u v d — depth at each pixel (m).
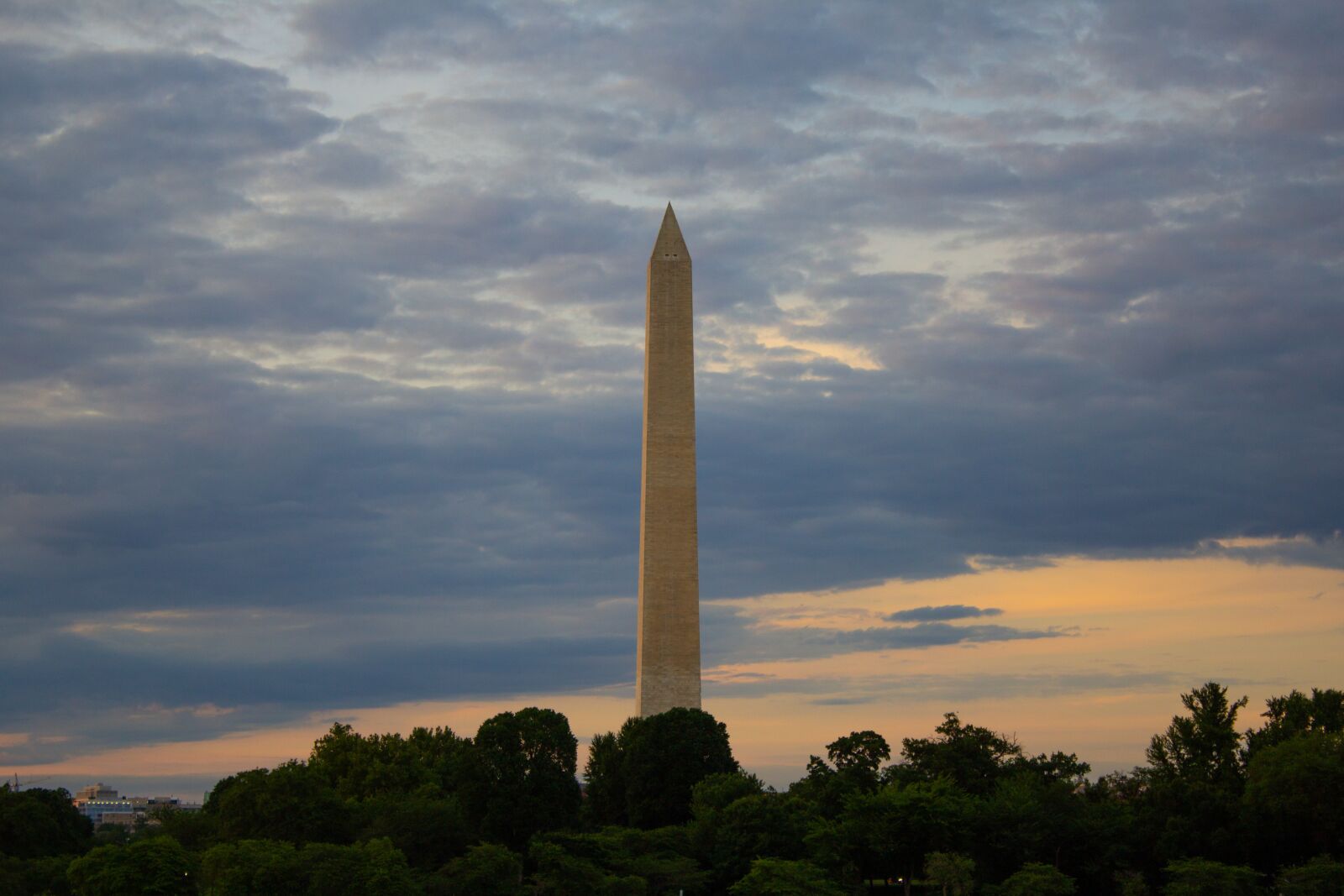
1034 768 183.88
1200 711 181.00
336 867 130.12
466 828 159.38
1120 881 149.75
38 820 170.38
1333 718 186.12
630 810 175.75
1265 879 153.25
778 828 151.00
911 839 147.75
